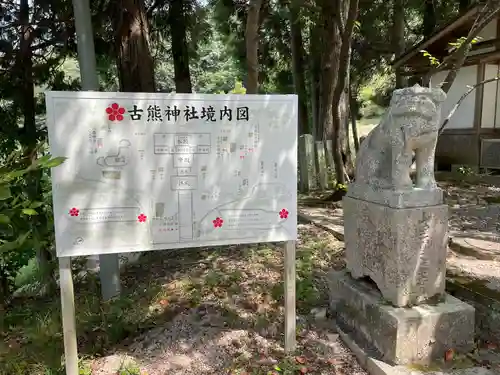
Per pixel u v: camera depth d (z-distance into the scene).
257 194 2.95
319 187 9.67
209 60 20.44
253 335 3.36
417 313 2.85
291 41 13.38
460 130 11.16
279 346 3.24
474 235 4.94
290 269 3.05
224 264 4.89
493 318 3.22
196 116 2.82
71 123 2.65
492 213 6.04
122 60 5.33
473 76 10.70
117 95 2.70
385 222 2.98
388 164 3.14
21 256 4.06
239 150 2.90
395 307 2.94
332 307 3.67
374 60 16.36
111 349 3.37
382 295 3.08
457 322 2.90
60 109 2.63
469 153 10.94
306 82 14.60
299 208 7.48
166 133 2.79
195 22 9.52
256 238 2.97
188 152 2.83
